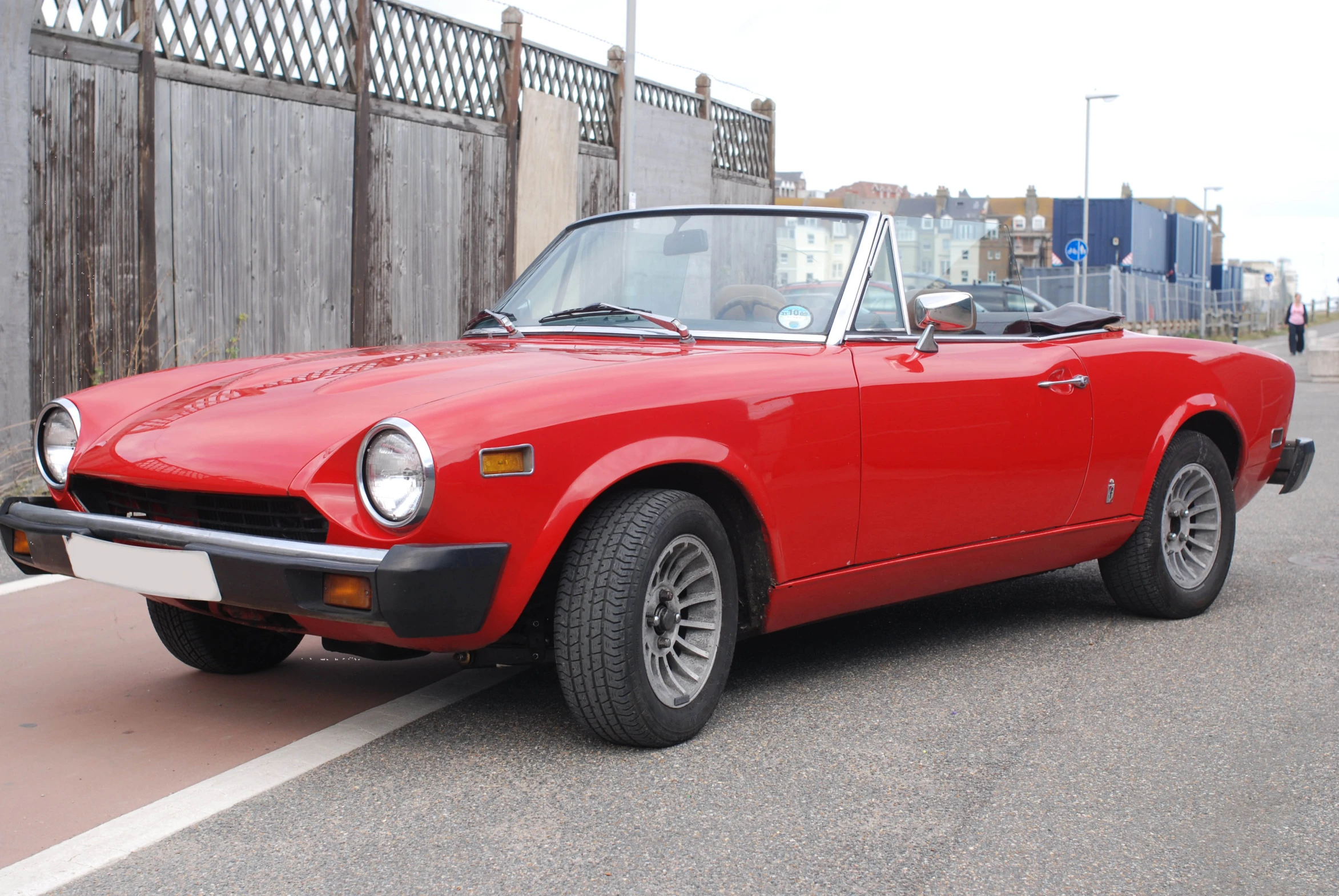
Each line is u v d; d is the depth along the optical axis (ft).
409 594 8.59
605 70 41.52
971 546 12.57
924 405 11.85
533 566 9.14
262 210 28.76
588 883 7.72
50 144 23.85
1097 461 13.70
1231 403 15.48
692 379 10.25
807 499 10.93
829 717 11.03
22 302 23.04
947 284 13.37
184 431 9.71
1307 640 13.93
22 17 22.57
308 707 11.33
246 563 8.90
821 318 11.83
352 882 7.72
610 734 9.86
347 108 30.89
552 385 9.47
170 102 26.35
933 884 7.76
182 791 9.23
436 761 9.86
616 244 13.23
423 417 8.80
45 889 7.64
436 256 34.24
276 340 29.30
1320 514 22.62
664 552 9.81
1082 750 10.23
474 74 35.35
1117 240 103.65
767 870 7.93
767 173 53.93
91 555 9.86
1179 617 14.93
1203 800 9.18
